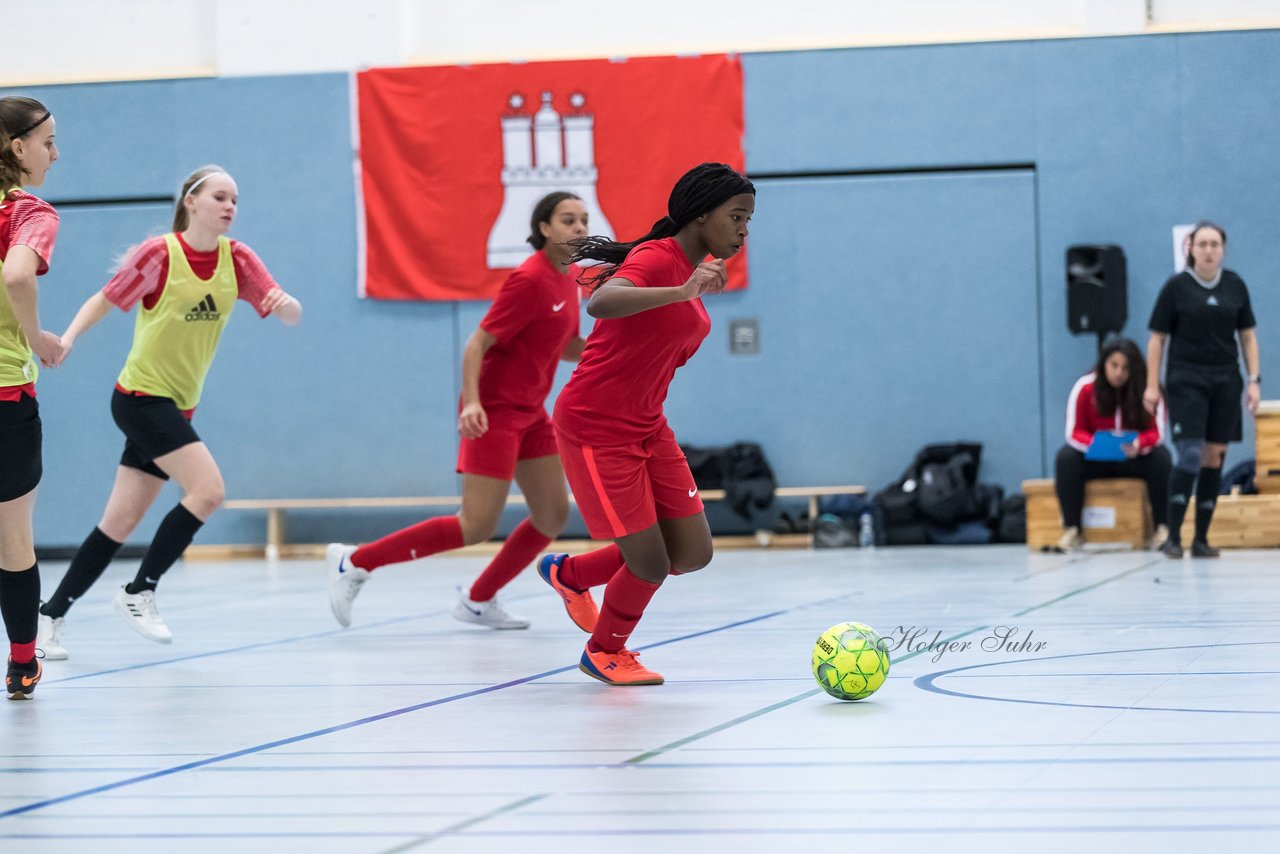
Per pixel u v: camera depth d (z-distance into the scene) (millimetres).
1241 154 27156
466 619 14023
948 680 9336
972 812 5582
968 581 18016
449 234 28484
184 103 29062
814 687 9281
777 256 28094
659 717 8250
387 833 5570
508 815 5812
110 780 6875
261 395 29031
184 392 12930
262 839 5555
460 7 29094
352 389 28844
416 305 28703
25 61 29891
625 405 9180
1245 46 27094
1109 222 27391
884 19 28156
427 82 28453
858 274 27953
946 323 27766
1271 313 27062
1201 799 5707
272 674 10969
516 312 12609
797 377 28094
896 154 27812
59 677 11156
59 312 29281
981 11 27984
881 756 6809
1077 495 23188
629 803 5957
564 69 28250
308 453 28953
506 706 8891
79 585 12656
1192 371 20297
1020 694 8641
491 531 13492
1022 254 27594
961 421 27766
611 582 9734
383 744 7633
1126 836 5137
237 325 29062
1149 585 16453
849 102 27891
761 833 5355
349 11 28672
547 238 12711
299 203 28859
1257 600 14227
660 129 28094
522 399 13141
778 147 28031
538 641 12891
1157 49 27266
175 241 12453
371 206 28625
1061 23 27781
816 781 6277
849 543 26625
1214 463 20609
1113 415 22719
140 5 29688
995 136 27609
